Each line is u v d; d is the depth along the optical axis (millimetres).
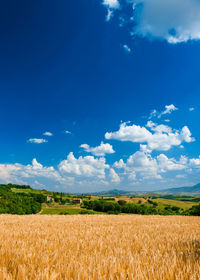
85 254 4492
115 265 3262
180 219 20953
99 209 114125
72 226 11992
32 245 5328
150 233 9102
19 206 98750
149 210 97312
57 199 167250
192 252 4566
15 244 5559
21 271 3006
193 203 160375
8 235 7672
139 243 6148
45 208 130625
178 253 4539
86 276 2793
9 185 198000
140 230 10312
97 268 3098
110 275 2738
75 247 5367
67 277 2885
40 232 8766
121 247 5238
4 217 20781
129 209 100812
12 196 107375
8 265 3525
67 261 3709
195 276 2824
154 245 5758
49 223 14078
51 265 3463
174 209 126562
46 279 2709
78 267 3254
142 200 167125
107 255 4293
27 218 19641
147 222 16188
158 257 4066
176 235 8227
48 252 4516
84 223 14383
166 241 6676
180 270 3113
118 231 9641
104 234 8328
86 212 99375
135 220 18391
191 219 21344
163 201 165375
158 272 3029
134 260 3717
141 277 2752
